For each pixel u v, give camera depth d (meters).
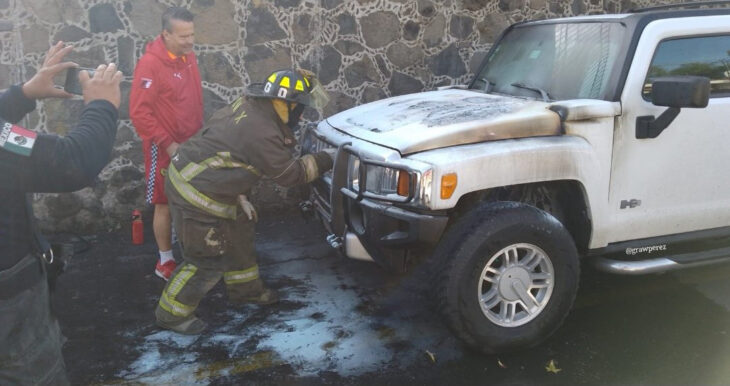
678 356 3.48
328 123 4.34
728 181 3.90
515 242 3.35
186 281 3.64
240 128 3.38
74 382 3.25
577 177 3.48
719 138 3.81
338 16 5.87
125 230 5.59
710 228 3.98
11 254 1.88
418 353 3.54
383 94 6.17
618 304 4.12
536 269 3.56
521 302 3.47
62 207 5.45
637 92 3.61
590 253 3.72
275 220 5.89
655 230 3.82
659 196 3.76
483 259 3.30
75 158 1.88
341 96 6.04
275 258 4.96
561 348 3.59
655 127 3.62
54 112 5.28
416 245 3.24
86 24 5.21
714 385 3.19
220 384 3.24
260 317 3.97
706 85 3.26
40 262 1.99
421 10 6.10
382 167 3.35
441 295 3.33
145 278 4.61
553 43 4.32
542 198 3.85
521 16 6.46
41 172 1.85
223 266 3.69
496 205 3.41
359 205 3.53
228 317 3.98
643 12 4.05
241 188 3.48
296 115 3.54
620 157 3.62
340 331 3.79
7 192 1.85
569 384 3.23
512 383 3.24
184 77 4.38
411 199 3.18
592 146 3.53
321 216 4.14
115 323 3.91
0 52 5.07
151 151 4.32
